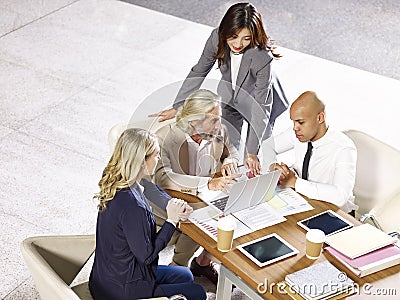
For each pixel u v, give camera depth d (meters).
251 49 3.95
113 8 7.14
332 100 5.82
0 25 6.72
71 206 4.56
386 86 6.09
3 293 3.92
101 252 3.21
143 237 3.12
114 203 3.12
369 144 3.79
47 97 5.67
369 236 3.21
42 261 2.99
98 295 3.25
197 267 3.99
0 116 5.40
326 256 3.15
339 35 6.93
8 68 6.03
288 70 6.22
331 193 3.47
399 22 7.17
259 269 3.07
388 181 3.73
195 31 6.80
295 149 3.76
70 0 7.26
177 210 3.25
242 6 3.90
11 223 4.39
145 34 6.70
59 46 6.42
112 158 3.12
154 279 3.28
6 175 4.79
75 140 5.18
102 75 6.02
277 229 3.30
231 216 3.37
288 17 7.21
